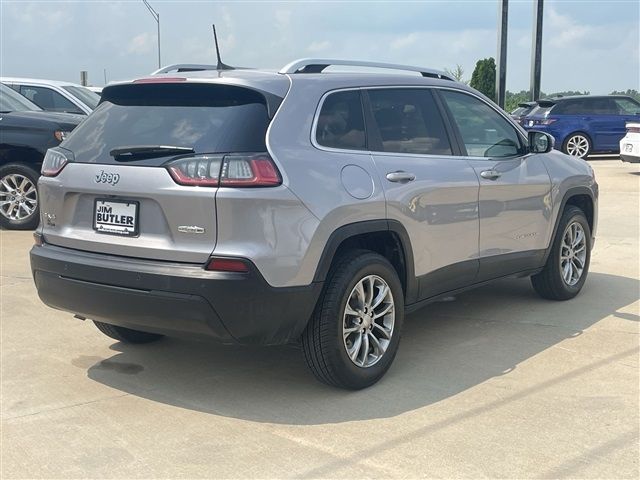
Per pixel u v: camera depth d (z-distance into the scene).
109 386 4.36
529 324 5.52
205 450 3.52
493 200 5.18
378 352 4.33
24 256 7.86
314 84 4.20
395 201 4.32
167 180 3.75
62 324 5.57
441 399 4.11
